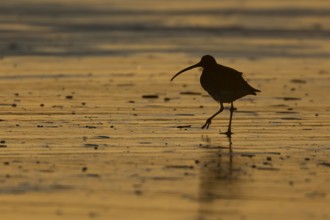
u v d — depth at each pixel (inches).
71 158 553.0
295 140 629.6
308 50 1293.1
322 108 789.9
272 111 772.6
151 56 1209.4
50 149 582.2
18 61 1128.2
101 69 1066.1
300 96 868.6
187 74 1043.3
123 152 576.4
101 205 441.1
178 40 1416.1
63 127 671.8
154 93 881.5
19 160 545.3
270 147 601.9
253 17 1870.1
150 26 1641.2
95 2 2239.2
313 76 1020.5
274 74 1038.4
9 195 458.3
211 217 421.1
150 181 493.0
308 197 460.4
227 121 719.1
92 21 1717.5
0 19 1738.4
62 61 1136.8
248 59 1184.8
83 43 1350.9
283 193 468.4
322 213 429.1
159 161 548.7
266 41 1414.9
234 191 472.1
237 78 681.0
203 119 727.1
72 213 426.3
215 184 487.5
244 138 638.5
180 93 885.8
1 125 676.1
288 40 1434.5
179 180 496.4
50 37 1424.7
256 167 534.3
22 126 673.6
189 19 1797.5
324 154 576.7
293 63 1144.8
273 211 432.5
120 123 696.4
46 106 780.0
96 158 554.6
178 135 647.8
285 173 517.0
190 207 438.9
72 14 1870.1
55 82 946.1
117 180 494.0
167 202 448.5
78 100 821.9
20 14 1860.2
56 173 509.4
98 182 488.7
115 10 1993.1
